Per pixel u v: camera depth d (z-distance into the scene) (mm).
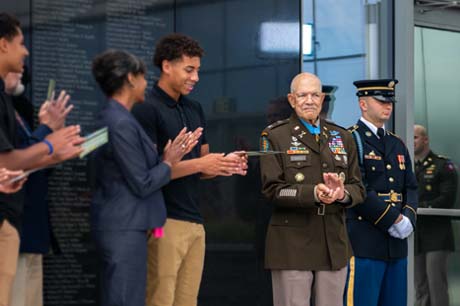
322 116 8742
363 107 7996
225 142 7871
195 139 6156
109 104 5957
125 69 5945
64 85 6922
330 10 8914
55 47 6898
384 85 7930
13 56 5684
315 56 8836
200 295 7699
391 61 9133
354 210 7777
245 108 7957
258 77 8016
